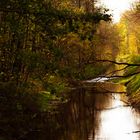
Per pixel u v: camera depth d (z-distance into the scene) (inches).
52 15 777.6
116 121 1210.0
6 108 908.6
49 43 943.0
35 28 964.0
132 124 1155.3
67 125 1118.4
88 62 690.2
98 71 2263.8
